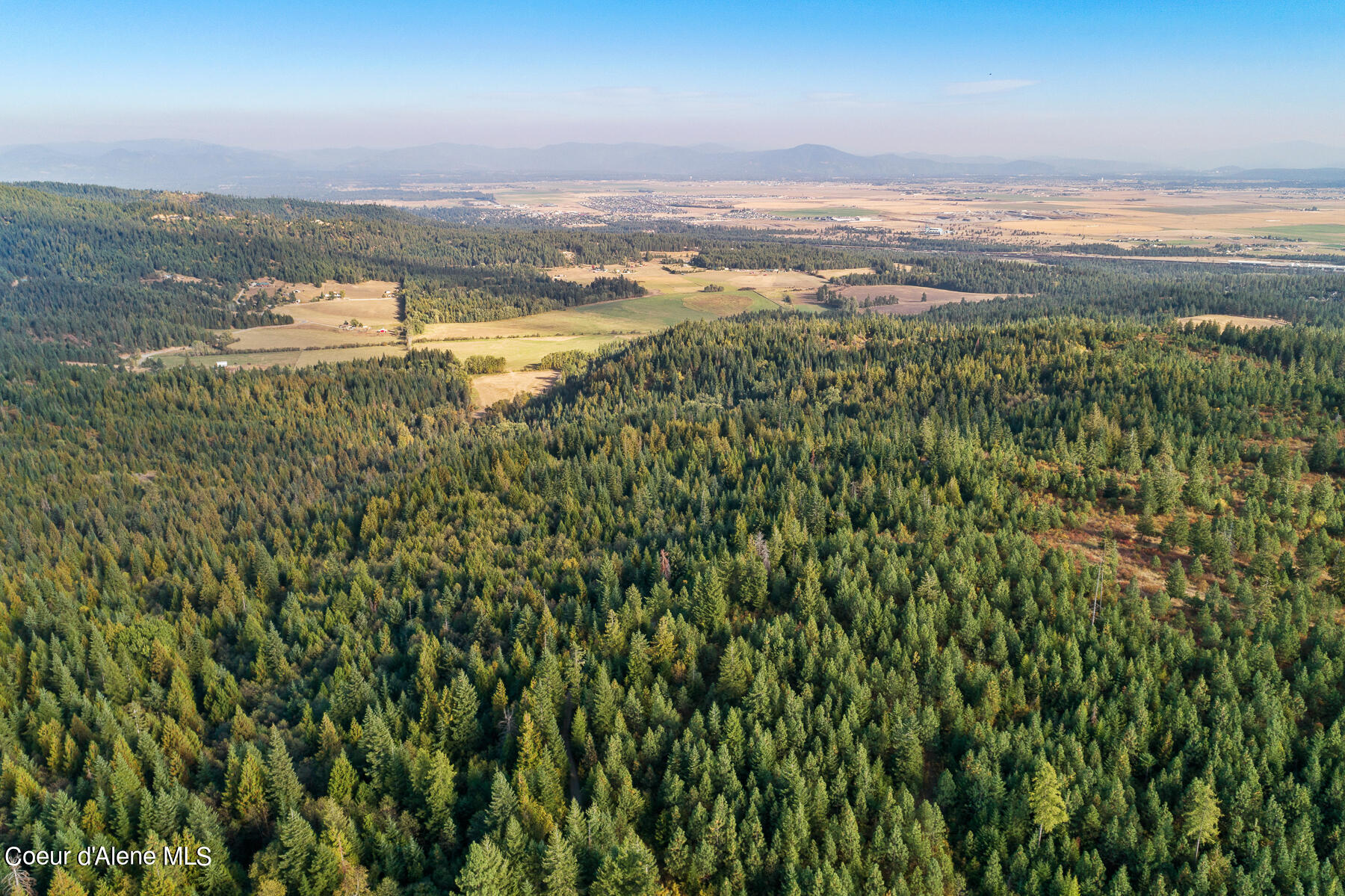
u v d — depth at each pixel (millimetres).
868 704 81250
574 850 65375
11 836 67188
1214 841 68188
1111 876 68438
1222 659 84562
